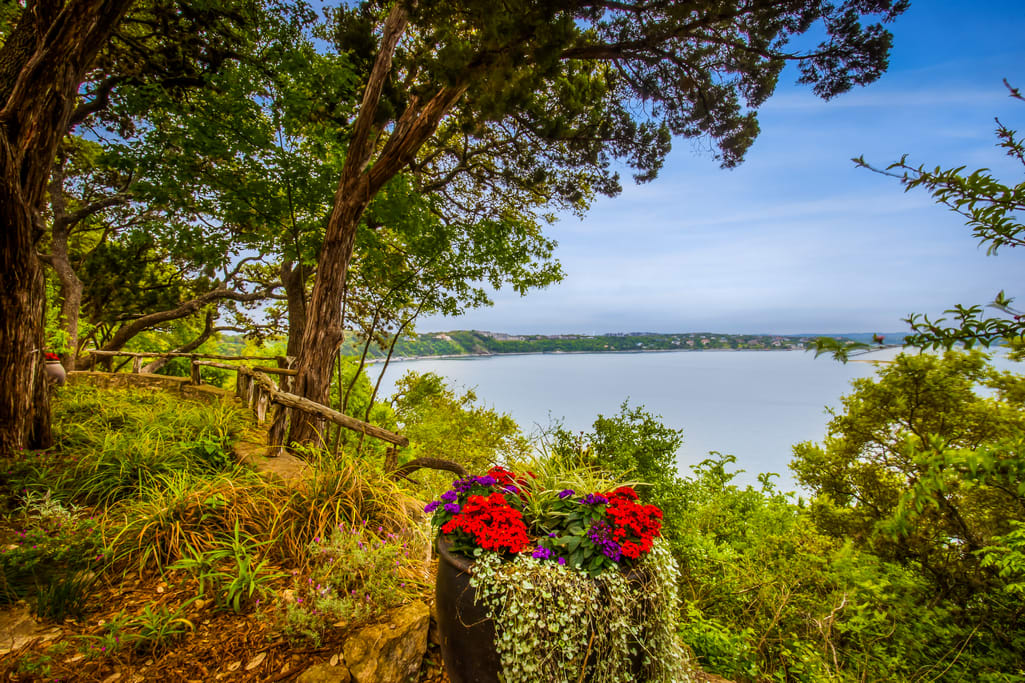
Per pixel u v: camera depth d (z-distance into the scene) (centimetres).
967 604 543
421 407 1318
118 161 689
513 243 819
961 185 171
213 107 716
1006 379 716
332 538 286
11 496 345
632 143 1038
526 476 258
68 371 1005
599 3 577
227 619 246
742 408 9588
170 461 403
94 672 211
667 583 205
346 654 225
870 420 845
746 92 873
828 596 548
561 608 182
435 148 1142
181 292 1805
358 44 718
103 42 461
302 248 785
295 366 706
